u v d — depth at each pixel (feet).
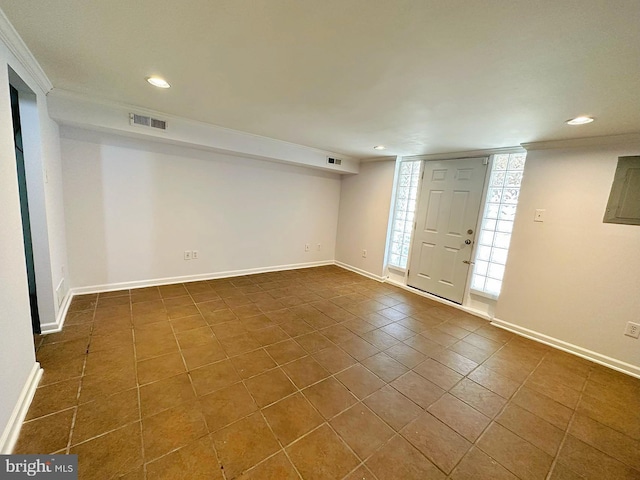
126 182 10.27
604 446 5.15
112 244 10.32
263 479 4.09
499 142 9.37
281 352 7.51
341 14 3.57
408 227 14.06
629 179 7.47
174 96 7.40
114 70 5.93
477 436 5.20
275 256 15.15
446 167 12.12
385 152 13.10
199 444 4.58
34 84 6.26
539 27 3.48
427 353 8.02
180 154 11.27
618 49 3.77
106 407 5.17
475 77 5.00
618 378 7.30
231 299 10.84
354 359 7.44
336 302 11.43
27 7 3.84
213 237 12.76
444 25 3.64
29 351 5.33
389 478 4.26
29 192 6.82
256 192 13.73
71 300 9.45
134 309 9.25
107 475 3.97
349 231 16.67
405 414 5.62
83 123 8.23
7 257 4.40
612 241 7.80
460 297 11.71
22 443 4.33
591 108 5.87
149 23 4.13
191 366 6.60
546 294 9.02
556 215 8.74
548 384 6.92
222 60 5.16
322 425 5.17
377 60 4.71
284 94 6.61
